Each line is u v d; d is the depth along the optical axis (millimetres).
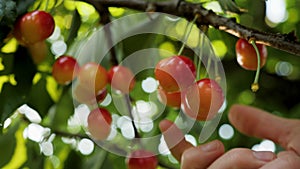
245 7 625
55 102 592
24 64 503
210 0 515
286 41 414
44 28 451
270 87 823
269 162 391
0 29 439
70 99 597
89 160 660
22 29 449
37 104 570
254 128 458
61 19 550
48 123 614
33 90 565
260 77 816
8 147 622
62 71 467
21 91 506
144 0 463
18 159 635
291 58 815
